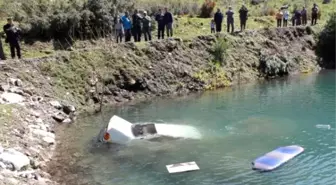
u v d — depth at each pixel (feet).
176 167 43.47
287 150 46.73
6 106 55.01
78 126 58.65
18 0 94.43
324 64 102.78
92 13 89.45
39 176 40.19
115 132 50.65
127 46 79.51
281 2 138.62
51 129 55.72
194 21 107.04
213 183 39.83
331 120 58.59
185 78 80.74
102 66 74.54
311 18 119.03
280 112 63.10
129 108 67.87
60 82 68.59
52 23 85.81
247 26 108.17
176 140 50.70
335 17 108.68
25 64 67.97
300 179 40.29
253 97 73.56
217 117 61.16
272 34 101.14
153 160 45.42
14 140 46.29
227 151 47.42
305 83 85.05
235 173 41.88
